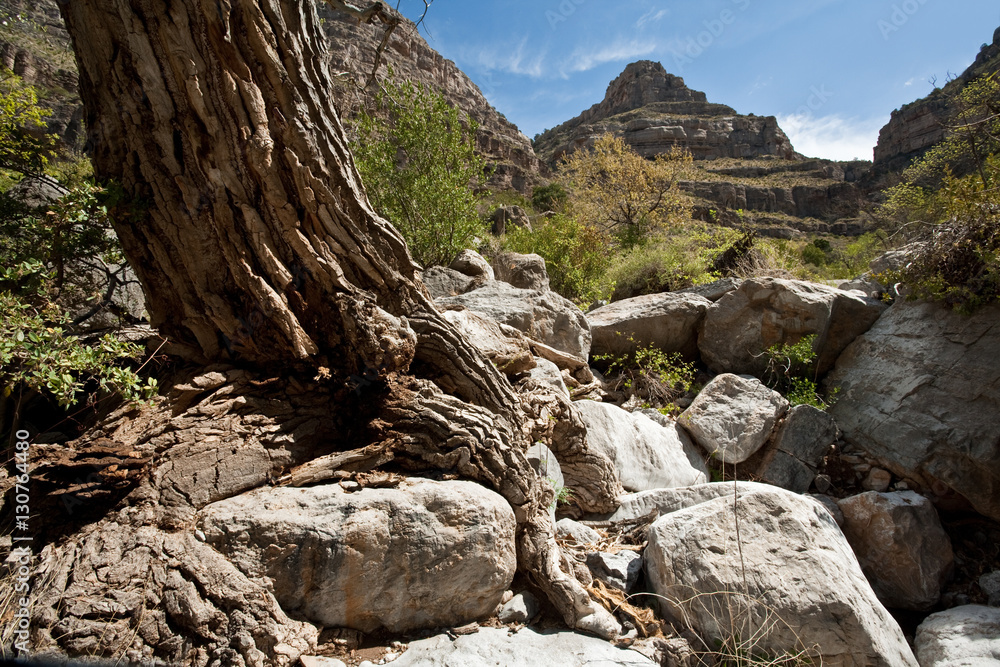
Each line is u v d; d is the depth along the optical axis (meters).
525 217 15.27
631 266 9.51
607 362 7.34
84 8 2.54
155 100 2.66
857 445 5.93
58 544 2.31
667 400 6.70
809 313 6.66
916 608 4.35
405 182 6.78
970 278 5.61
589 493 4.21
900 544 4.41
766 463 5.70
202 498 2.54
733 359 7.10
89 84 2.77
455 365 3.46
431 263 6.99
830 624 2.80
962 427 5.07
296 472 2.76
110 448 2.41
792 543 3.14
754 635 2.82
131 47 2.58
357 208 3.21
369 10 3.91
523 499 3.19
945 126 8.58
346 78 4.31
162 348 3.03
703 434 5.80
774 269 8.95
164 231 2.85
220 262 2.93
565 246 10.88
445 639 2.60
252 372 3.05
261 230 2.89
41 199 3.55
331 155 3.08
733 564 3.06
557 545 3.31
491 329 4.79
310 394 3.10
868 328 6.94
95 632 2.04
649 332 7.23
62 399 2.32
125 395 2.55
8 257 2.87
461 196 6.94
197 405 2.74
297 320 3.03
